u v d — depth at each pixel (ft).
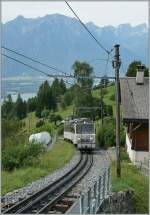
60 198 70.54
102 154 160.25
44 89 435.12
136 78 150.61
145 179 99.71
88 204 55.16
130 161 138.92
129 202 76.48
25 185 87.10
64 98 423.64
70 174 102.83
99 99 341.21
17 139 139.85
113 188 77.87
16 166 114.21
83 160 137.08
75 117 220.64
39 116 424.46
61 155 157.89
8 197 71.61
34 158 121.19
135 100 141.79
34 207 64.13
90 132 173.37
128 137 155.12
